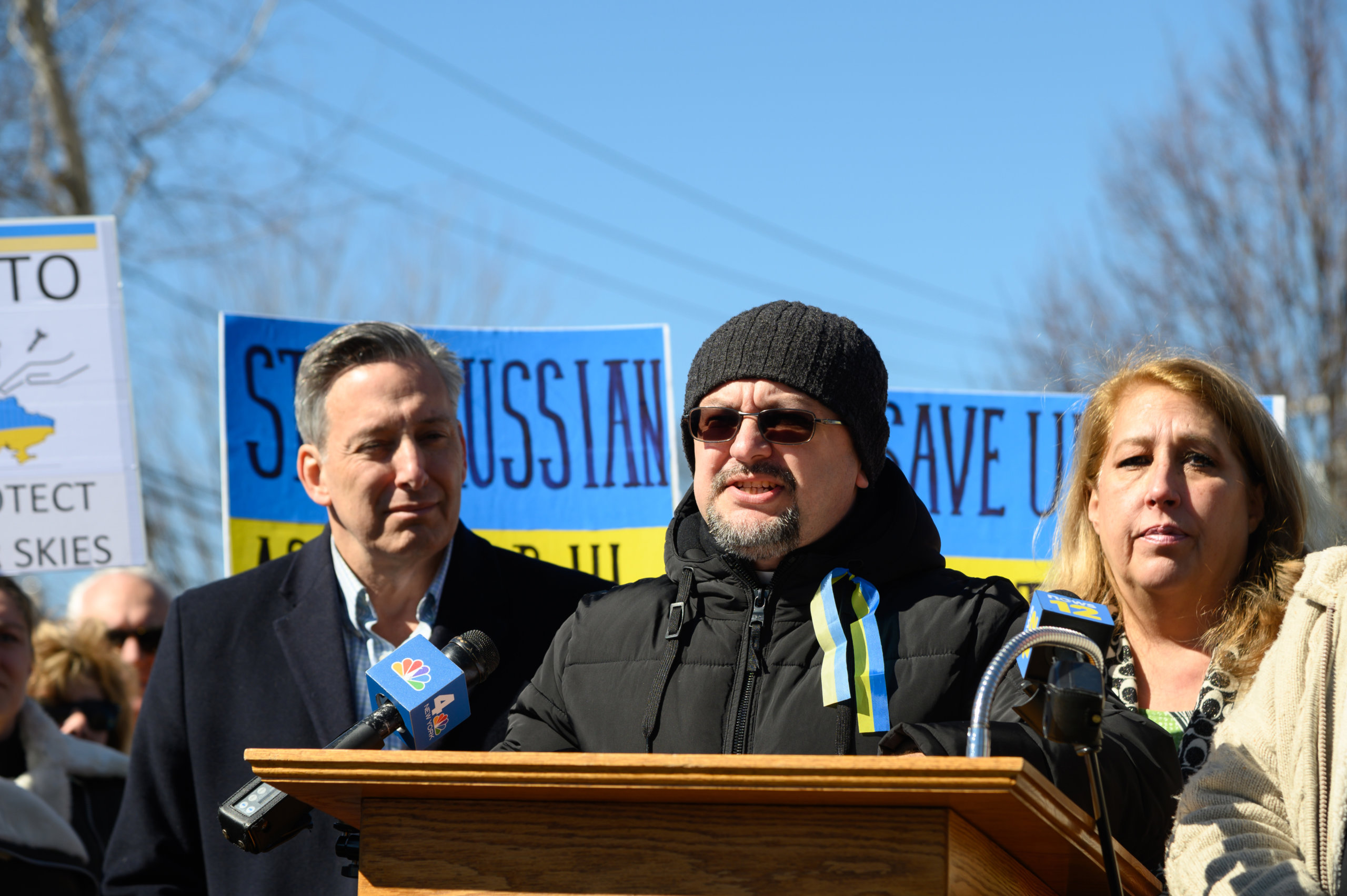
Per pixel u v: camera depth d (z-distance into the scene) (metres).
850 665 2.36
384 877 1.87
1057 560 3.28
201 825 3.29
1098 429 3.11
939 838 1.67
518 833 1.83
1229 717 2.35
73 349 4.50
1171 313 14.21
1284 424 4.43
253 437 4.41
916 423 4.88
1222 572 2.88
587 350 4.72
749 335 2.52
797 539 2.43
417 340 3.48
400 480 3.30
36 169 13.12
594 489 4.65
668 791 1.69
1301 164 13.90
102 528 4.44
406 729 2.22
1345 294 13.56
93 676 4.86
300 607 3.49
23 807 3.98
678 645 2.49
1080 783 1.98
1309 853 2.08
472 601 3.45
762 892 1.72
